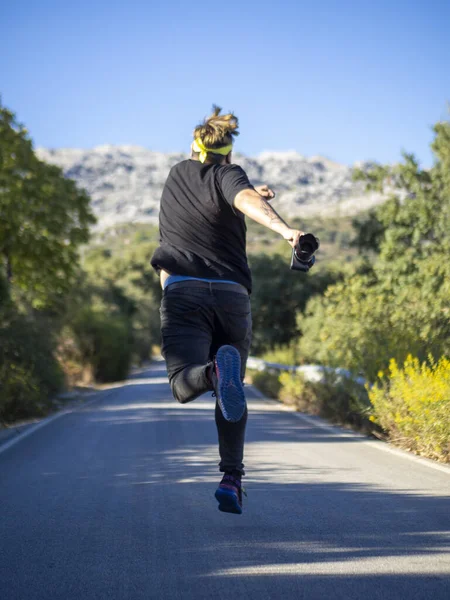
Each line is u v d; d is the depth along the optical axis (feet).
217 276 11.84
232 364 10.62
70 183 92.99
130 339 134.62
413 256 78.95
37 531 15.66
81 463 25.93
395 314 43.83
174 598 11.32
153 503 18.40
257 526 15.62
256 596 11.23
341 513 16.76
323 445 30.19
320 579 11.90
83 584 12.09
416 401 27.17
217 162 12.10
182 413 48.11
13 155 86.28
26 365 52.90
